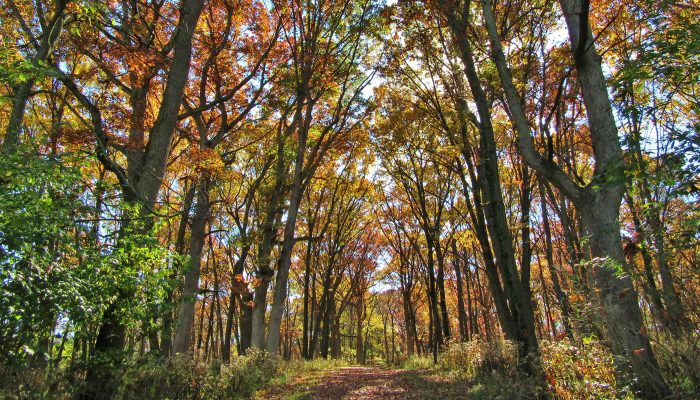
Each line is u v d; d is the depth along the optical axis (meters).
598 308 6.54
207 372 9.67
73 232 6.07
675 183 4.71
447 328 23.70
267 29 18.31
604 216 6.83
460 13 12.82
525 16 13.72
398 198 28.47
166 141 10.04
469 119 14.81
